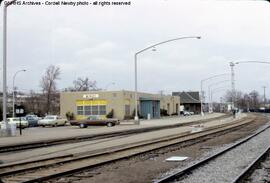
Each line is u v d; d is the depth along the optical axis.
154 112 102.94
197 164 16.69
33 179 13.32
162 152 23.48
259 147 25.12
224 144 28.34
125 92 87.69
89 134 39.38
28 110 117.88
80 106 89.56
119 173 15.48
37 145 28.34
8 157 21.12
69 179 14.02
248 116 101.94
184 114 130.88
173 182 13.16
